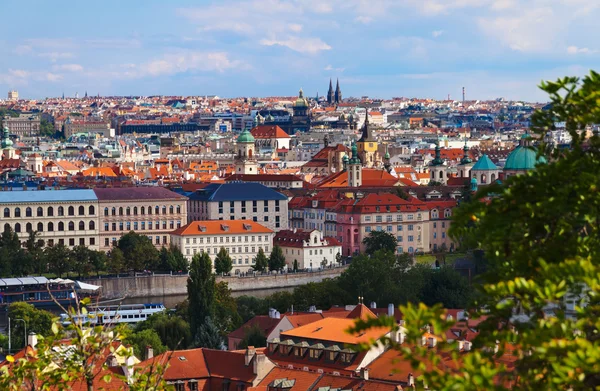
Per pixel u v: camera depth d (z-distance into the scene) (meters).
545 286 107.62
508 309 116.00
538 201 119.50
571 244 118.00
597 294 105.06
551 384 103.06
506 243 120.12
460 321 118.06
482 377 101.31
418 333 105.50
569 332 104.94
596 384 102.31
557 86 122.25
